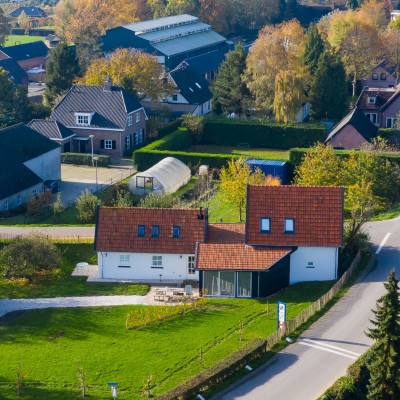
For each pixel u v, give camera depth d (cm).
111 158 17250
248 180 12388
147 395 7531
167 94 19938
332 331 8519
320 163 12681
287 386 7488
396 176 13500
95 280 10344
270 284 9738
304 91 19012
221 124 18500
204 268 9694
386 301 7106
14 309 9619
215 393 7400
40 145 15175
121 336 8812
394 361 7050
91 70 19538
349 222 11225
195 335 8738
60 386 7775
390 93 19550
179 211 10475
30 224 12756
